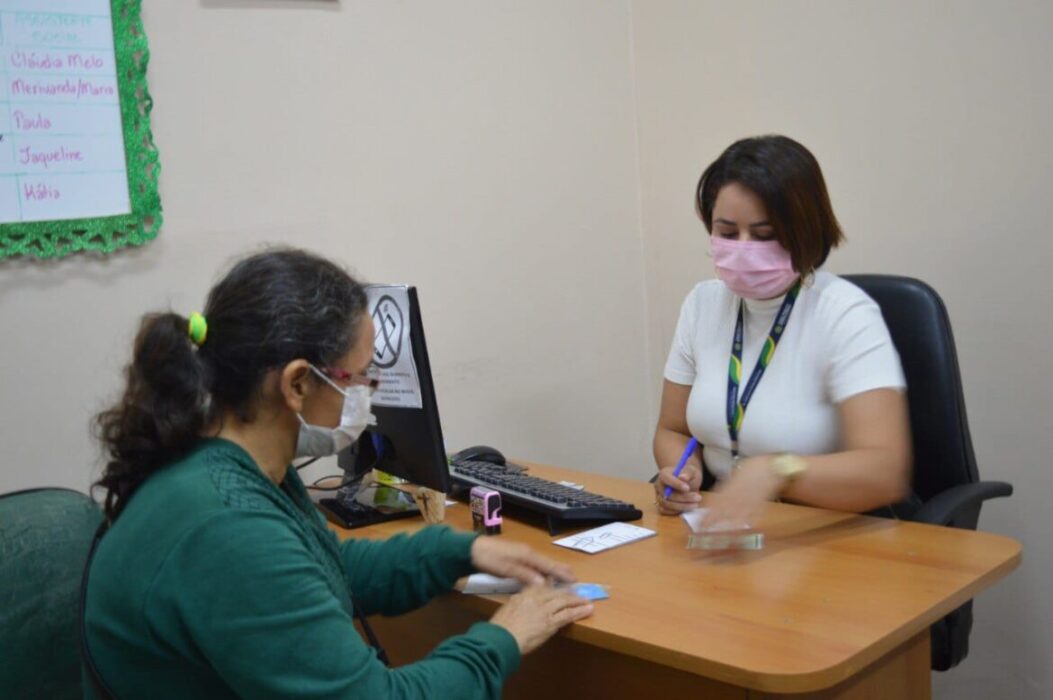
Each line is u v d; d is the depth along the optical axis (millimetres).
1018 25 2150
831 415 1782
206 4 2049
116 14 1923
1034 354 2211
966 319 2305
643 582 1427
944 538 1553
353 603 1391
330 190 2248
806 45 2496
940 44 2271
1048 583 2250
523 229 2619
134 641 1075
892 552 1499
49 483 1911
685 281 2838
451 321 2479
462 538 1450
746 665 1134
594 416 2826
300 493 1305
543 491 1789
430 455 1700
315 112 2215
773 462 1591
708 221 1872
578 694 1405
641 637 1229
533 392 2670
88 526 1483
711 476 1968
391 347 1695
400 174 2363
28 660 1369
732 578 1424
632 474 2945
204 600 1045
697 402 1923
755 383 1843
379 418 1774
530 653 1414
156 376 1140
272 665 1046
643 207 2908
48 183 1869
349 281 1229
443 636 1632
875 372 1714
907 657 1370
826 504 1645
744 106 2637
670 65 2781
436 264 2441
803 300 1825
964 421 1896
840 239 1833
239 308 1144
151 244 2006
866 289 1972
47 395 1900
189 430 1147
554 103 2672
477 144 2508
